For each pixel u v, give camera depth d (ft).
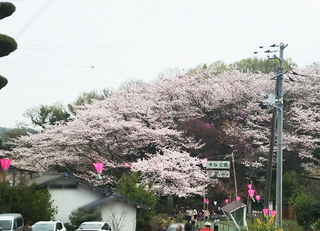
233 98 128.77
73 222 66.08
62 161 112.98
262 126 124.67
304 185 104.68
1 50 48.62
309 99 128.77
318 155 120.57
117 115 119.34
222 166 108.17
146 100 127.34
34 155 113.39
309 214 71.92
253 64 163.22
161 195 101.04
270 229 51.67
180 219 79.05
